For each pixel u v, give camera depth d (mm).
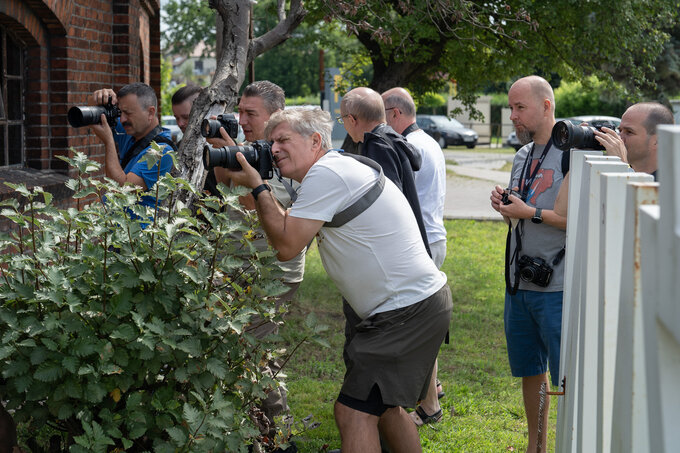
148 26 8797
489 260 9688
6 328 2471
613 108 34375
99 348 2330
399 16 9359
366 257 2852
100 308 2404
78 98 6023
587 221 2355
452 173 21000
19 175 5359
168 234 2436
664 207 956
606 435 1899
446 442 4227
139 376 2453
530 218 3635
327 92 15930
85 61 6160
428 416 4465
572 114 35156
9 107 5488
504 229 12273
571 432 2559
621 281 1358
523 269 3637
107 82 6688
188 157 3789
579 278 2664
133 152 3996
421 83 11961
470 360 5688
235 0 4078
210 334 2477
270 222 2752
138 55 7266
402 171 3832
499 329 6578
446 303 2977
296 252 2783
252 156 2756
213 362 2473
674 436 987
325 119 2998
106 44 6641
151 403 2461
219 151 2705
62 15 5637
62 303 2330
